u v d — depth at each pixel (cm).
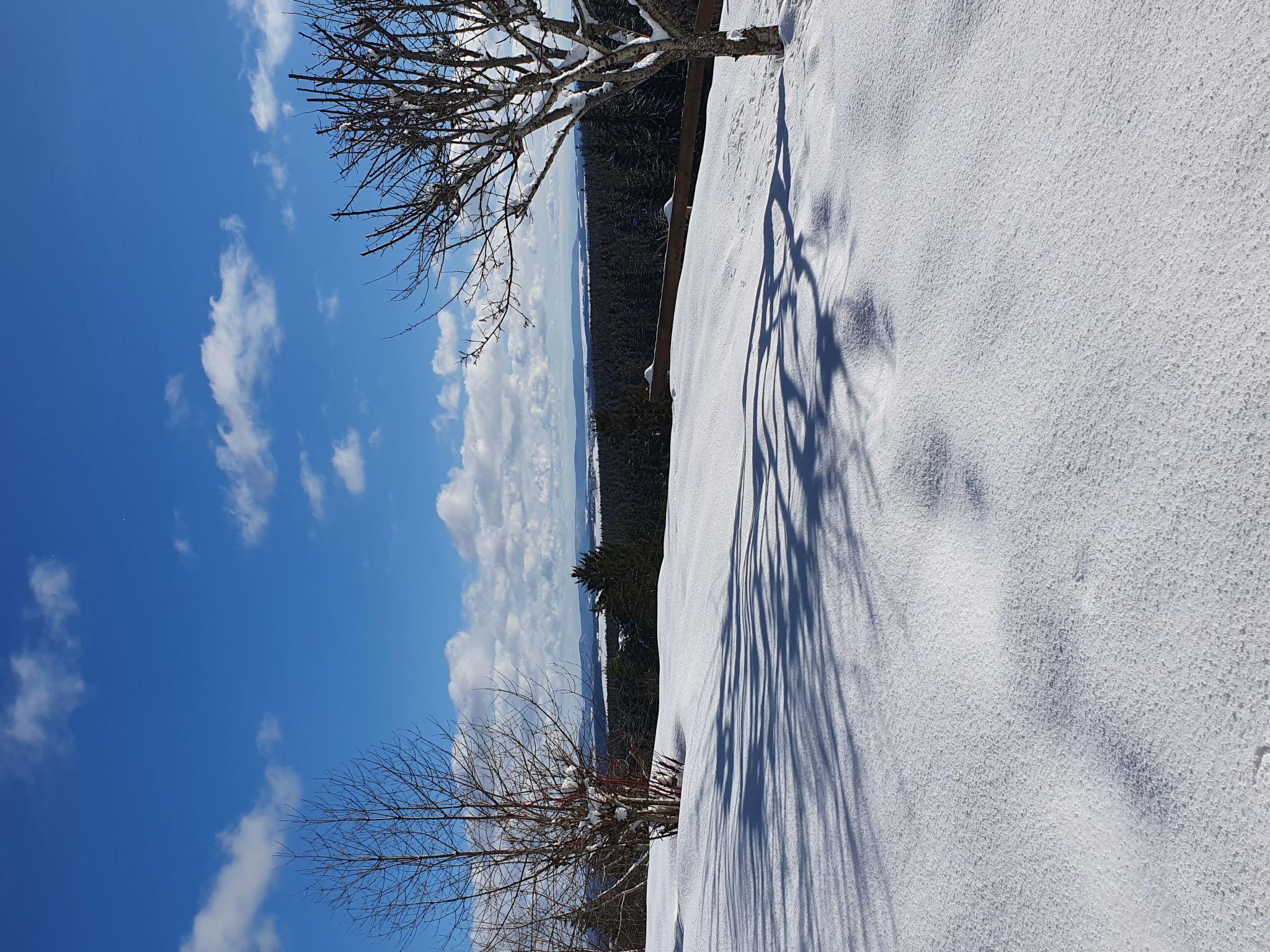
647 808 551
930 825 184
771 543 324
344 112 400
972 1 220
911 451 218
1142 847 130
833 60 349
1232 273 126
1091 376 154
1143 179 147
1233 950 114
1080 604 149
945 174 222
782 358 350
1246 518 118
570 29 410
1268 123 123
